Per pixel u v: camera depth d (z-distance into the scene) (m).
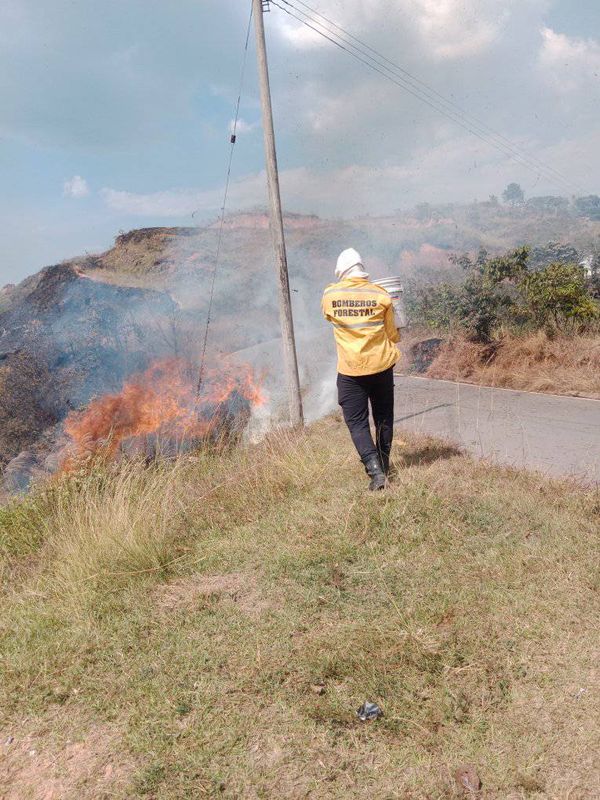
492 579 3.51
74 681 3.11
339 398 4.89
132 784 2.45
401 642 3.04
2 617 3.89
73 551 4.54
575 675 2.77
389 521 4.18
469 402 8.41
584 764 2.35
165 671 3.06
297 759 2.49
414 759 2.45
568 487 4.70
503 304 11.32
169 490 5.37
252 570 3.93
